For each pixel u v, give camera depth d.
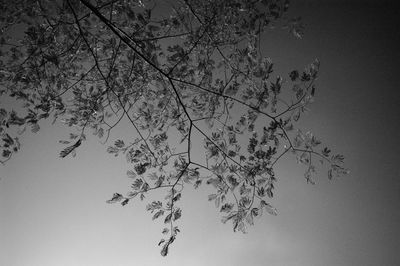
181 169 2.01
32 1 2.12
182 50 2.04
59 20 2.04
